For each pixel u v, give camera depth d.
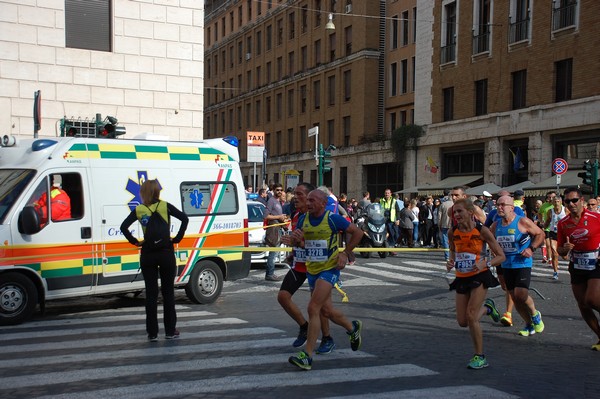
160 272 7.87
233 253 11.39
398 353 7.22
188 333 8.30
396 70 42.44
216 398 5.42
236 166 11.67
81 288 9.67
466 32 32.62
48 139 9.73
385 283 13.64
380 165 41.38
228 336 8.09
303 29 52.12
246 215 11.68
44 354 7.11
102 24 19.08
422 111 36.16
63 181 9.63
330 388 5.72
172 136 20.05
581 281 7.59
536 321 8.44
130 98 19.36
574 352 7.40
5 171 9.60
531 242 8.41
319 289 6.49
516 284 8.30
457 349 7.49
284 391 5.62
